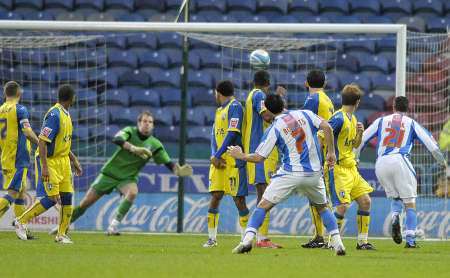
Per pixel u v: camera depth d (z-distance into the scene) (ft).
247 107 143.54
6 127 160.76
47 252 125.39
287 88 252.21
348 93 139.95
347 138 139.74
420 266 110.01
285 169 119.03
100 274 93.04
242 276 92.89
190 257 117.80
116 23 185.47
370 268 105.40
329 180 141.08
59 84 250.37
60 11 299.38
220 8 299.99
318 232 147.95
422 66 238.27
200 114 261.44
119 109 259.60
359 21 297.74
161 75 275.18
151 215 194.29
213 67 278.26
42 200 151.94
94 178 202.39
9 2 298.76
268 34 255.29
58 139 146.41
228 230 193.16
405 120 147.95
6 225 191.62
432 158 197.57
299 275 94.89
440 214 191.31
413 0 305.53
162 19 299.38
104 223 193.47
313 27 182.60
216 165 140.56
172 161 189.37
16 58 260.83
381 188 194.08
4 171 162.61
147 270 98.22
